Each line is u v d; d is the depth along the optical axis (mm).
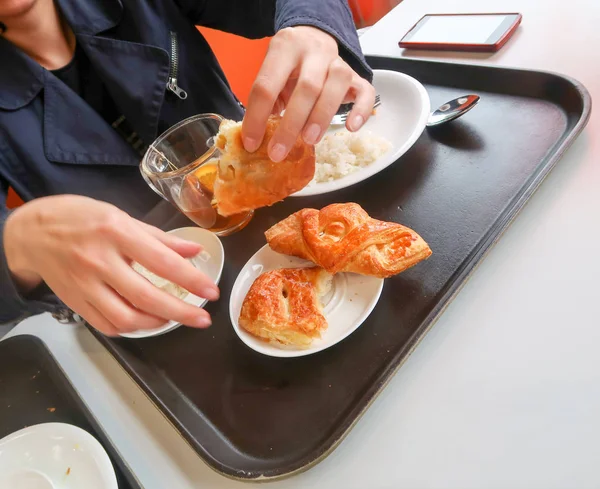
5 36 815
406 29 963
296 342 449
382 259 466
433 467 363
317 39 527
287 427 417
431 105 724
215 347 510
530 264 460
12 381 568
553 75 621
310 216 521
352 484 377
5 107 792
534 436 352
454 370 414
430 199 572
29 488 426
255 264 552
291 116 451
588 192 495
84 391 534
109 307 402
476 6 914
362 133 657
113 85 841
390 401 415
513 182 541
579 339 390
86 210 417
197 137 678
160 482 430
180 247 440
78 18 822
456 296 466
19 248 439
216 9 984
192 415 454
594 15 743
